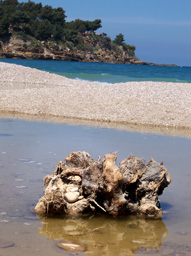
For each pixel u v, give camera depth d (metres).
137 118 13.31
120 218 4.45
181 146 8.88
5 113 13.59
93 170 4.69
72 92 17.97
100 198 4.65
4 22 181.75
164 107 15.17
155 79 37.84
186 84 23.52
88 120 12.99
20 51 165.38
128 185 4.64
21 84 25.22
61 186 4.77
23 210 4.38
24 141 8.47
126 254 3.40
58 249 3.44
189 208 4.78
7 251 3.32
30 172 5.88
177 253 3.46
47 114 13.67
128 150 8.05
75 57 190.62
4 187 5.10
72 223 4.17
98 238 3.76
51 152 7.41
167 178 4.99
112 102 15.78
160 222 4.31
